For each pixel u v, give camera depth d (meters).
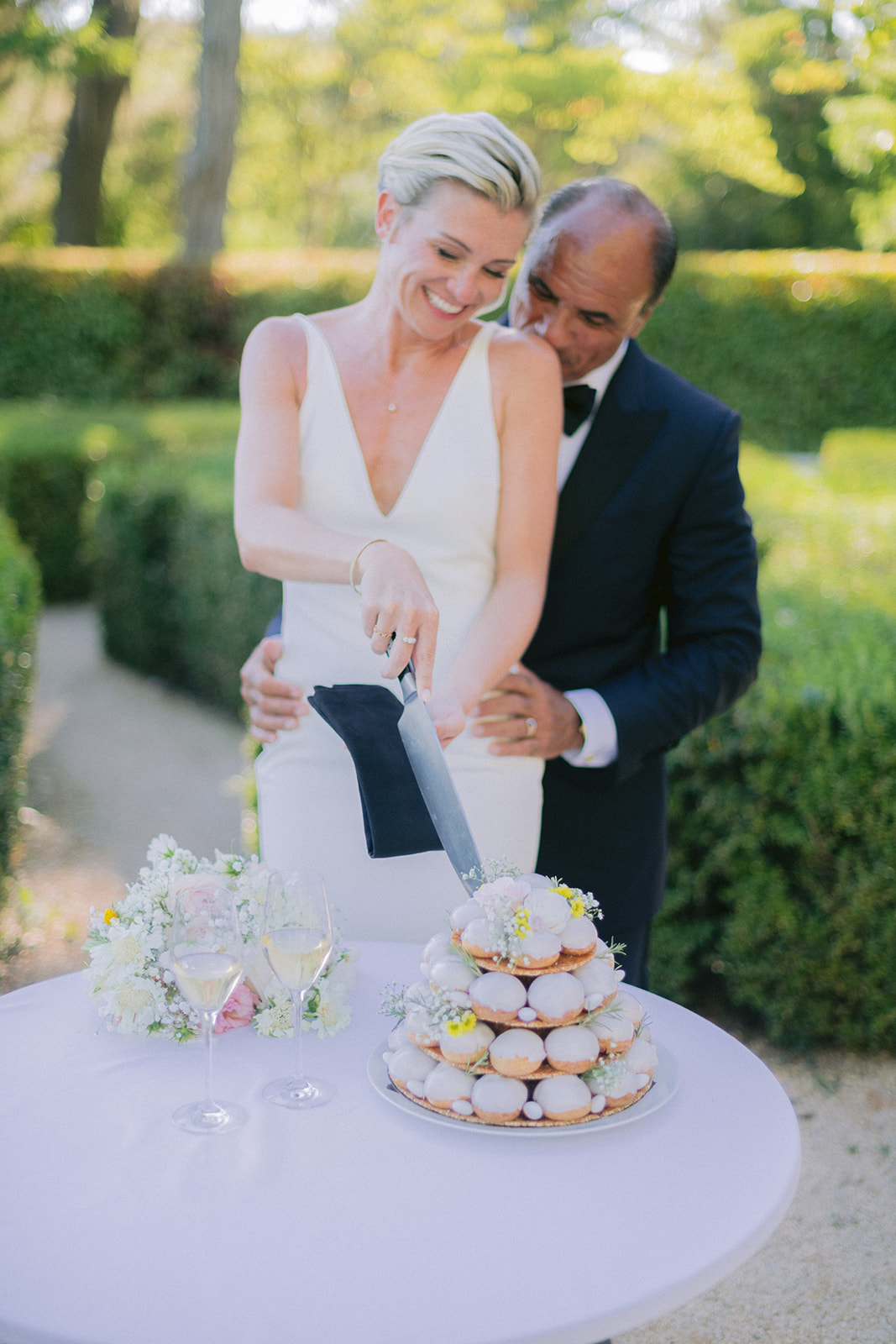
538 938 1.32
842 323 14.34
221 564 6.21
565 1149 1.29
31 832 4.91
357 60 20.88
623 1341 2.20
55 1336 0.99
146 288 14.64
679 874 3.33
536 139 18.36
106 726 6.46
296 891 1.38
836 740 3.12
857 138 8.82
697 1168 1.26
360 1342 0.99
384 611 1.59
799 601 3.97
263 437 1.93
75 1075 1.44
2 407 12.13
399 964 1.78
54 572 9.43
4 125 20.03
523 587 1.97
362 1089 1.42
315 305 14.80
